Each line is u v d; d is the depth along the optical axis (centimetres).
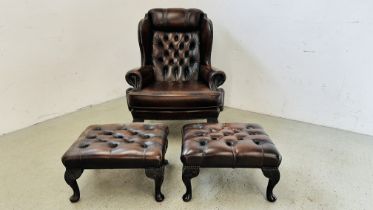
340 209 139
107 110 285
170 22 239
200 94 197
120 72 324
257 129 159
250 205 142
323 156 192
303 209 139
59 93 264
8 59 220
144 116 202
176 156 191
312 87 245
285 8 236
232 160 132
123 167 134
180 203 144
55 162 184
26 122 243
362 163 183
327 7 218
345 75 227
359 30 211
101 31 289
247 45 265
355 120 233
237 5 258
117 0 295
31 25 229
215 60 289
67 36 258
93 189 156
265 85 269
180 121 254
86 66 284
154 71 249
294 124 252
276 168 135
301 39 237
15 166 178
